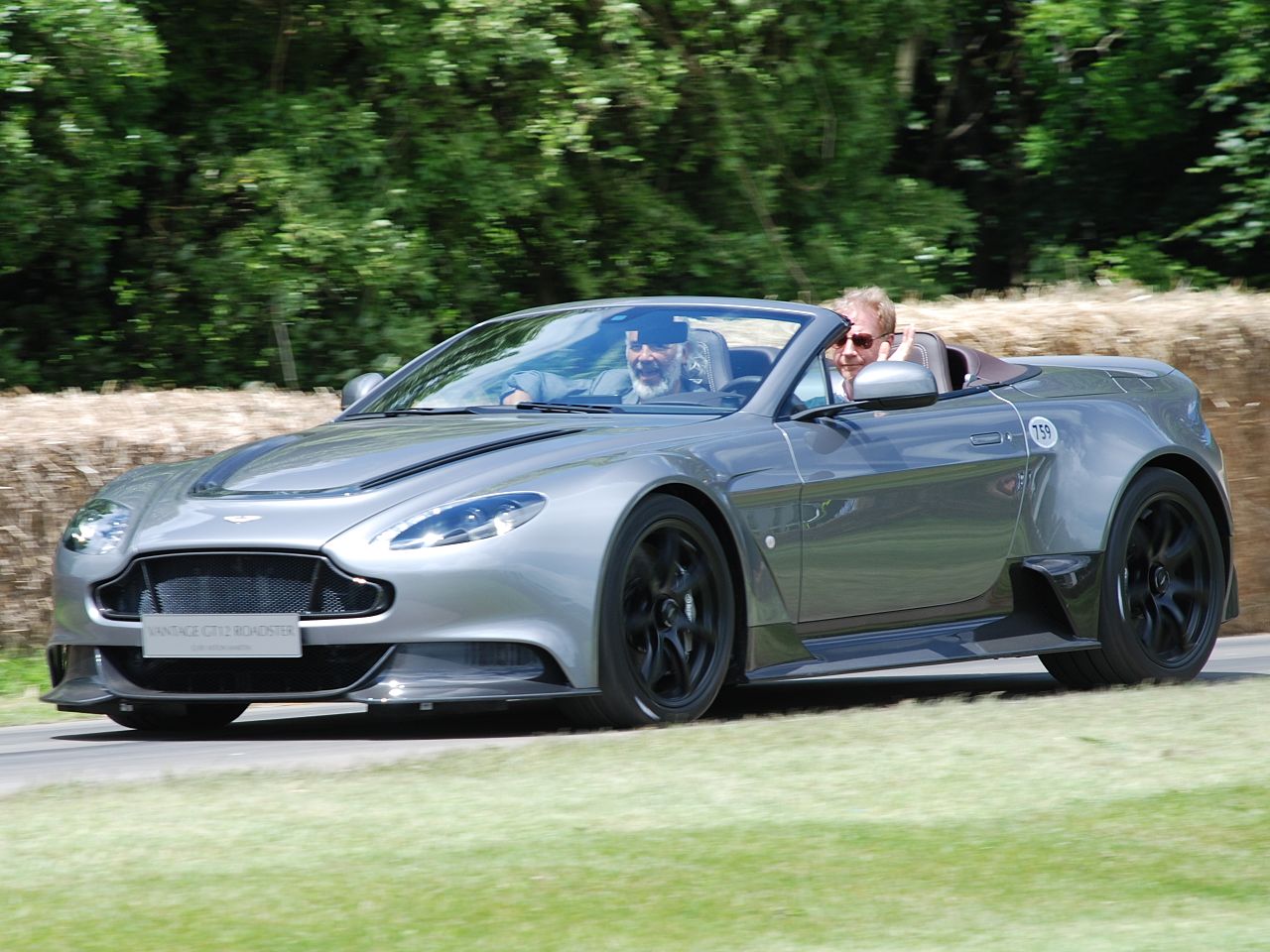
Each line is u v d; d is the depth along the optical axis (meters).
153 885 11.04
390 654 17.62
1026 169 64.81
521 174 46.97
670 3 48.75
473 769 14.82
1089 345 31.52
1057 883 10.83
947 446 21.78
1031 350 31.17
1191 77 59.81
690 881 10.91
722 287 52.44
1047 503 22.69
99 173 42.09
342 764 15.55
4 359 46.16
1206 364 32.28
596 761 15.02
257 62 46.75
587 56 47.19
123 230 46.03
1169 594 23.84
